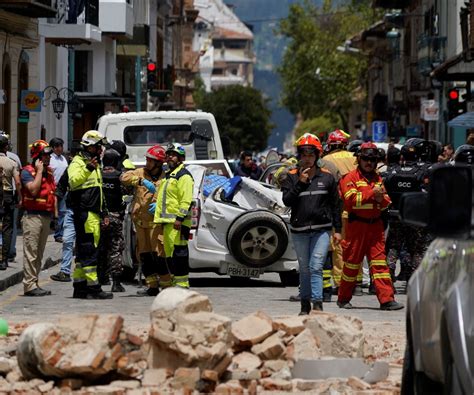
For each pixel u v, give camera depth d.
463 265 10.00
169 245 24.73
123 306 24.09
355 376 14.91
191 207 24.75
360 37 115.81
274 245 27.64
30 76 56.19
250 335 15.01
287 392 14.27
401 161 26.81
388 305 23.38
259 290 27.86
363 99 136.88
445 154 33.19
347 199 23.12
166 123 38.03
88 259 25.44
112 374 14.23
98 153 25.47
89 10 62.09
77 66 72.06
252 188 28.23
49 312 22.97
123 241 26.94
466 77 59.56
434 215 9.49
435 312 10.41
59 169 37.25
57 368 13.95
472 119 50.88
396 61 104.25
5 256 30.09
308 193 21.11
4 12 50.31
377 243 23.33
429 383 10.93
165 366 14.24
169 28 122.44
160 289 26.34
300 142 21.03
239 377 14.39
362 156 22.95
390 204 24.14
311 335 15.40
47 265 33.72
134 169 26.83
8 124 52.00
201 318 14.20
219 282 29.98
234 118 174.00
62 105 57.59
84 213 25.33
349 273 23.44
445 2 76.00
